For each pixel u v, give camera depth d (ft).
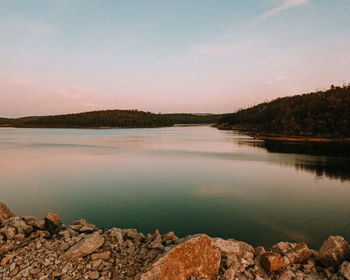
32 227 27.55
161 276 18.94
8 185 88.58
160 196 73.92
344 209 62.03
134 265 21.90
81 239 24.88
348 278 19.44
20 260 21.31
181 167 122.83
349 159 145.59
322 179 96.68
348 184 87.92
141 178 99.30
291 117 352.28
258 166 124.77
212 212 59.93
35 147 220.84
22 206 66.18
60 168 120.98
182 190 80.74
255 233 47.96
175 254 20.17
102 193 77.77
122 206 65.10
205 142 273.54
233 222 53.42
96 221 55.06
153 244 25.16
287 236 46.78
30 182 93.15
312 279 20.18
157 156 162.50
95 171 113.70
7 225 26.68
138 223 53.57
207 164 131.13
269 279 20.80
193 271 19.94
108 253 23.18
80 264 21.40
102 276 20.26
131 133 492.13
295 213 59.16
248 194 75.82
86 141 289.74
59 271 20.42
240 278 20.40
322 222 53.57
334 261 21.93
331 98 356.79
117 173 108.99
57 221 30.83
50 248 23.48
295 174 105.91
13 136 385.70
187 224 52.54
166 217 56.54
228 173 108.58
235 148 210.79
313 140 279.90
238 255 23.56
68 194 76.89
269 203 66.74
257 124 558.56
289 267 22.06
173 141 289.53
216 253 21.43
